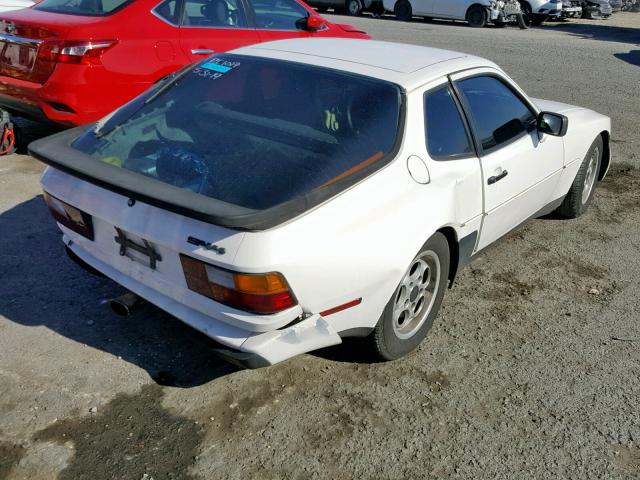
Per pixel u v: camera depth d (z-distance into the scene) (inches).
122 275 117.6
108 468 101.7
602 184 244.1
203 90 133.6
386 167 115.8
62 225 127.6
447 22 787.4
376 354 126.8
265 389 121.6
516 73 442.6
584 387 128.7
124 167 115.3
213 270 99.0
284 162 110.9
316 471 104.0
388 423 115.5
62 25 205.5
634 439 115.6
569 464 109.0
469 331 145.6
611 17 969.5
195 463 103.9
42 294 146.5
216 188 105.5
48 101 208.7
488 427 116.3
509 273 173.9
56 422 110.1
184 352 130.4
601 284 170.9
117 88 214.5
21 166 224.4
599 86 412.8
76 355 127.0
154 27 222.2
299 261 99.2
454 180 130.3
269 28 260.2
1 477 98.7
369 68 132.8
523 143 159.2
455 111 138.3
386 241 111.7
